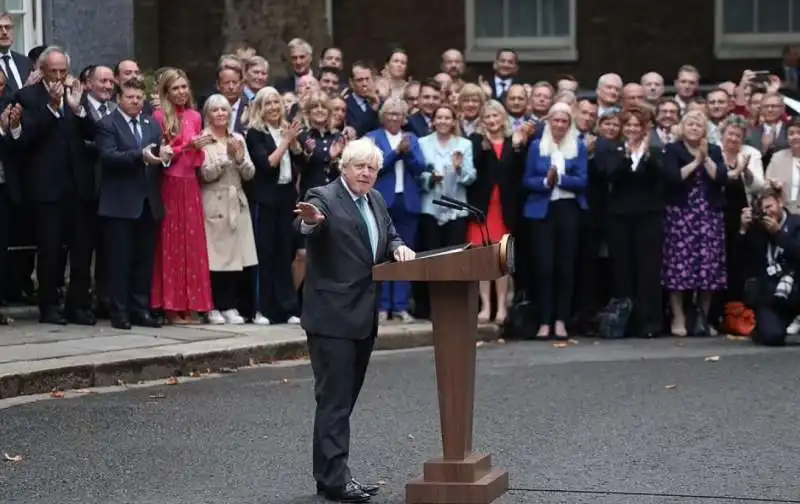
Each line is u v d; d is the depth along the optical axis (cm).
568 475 1277
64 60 1931
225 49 2747
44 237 1956
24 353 1744
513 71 2523
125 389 1678
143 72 2647
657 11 3170
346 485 1202
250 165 2044
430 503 1178
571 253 2191
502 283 2206
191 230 2011
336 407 1208
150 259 1998
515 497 1204
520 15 3225
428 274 1155
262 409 1559
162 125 2002
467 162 2164
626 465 1314
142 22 2914
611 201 2203
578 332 2255
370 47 3162
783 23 3169
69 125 1953
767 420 1505
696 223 2208
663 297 2270
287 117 2158
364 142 1230
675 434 1441
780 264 2114
